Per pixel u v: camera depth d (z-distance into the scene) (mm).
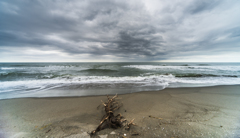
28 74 12820
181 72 15867
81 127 2352
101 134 2066
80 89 6508
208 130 2250
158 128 2338
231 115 3000
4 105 3916
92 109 3527
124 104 4012
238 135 2062
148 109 3531
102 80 9461
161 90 6277
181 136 2064
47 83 8164
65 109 3535
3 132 2188
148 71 17375
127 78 10523
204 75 12328
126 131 2188
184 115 3041
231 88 6766
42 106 3818
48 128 2338
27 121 2709
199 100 4488
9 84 7754
